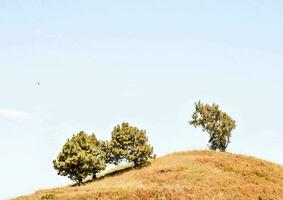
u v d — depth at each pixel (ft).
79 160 199.31
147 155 218.79
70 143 203.51
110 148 218.38
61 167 199.41
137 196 143.95
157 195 144.77
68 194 142.61
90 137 215.92
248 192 167.73
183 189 158.20
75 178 200.13
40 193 156.25
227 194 161.99
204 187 166.50
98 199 137.90
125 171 213.05
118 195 142.10
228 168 200.44
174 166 197.98
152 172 191.42
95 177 209.05
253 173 197.26
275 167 214.28
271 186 179.22
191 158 215.31
